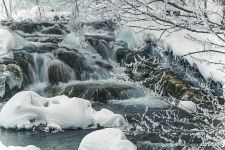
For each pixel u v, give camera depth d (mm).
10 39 16484
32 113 10508
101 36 18438
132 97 13258
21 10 23984
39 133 9977
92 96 13391
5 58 15516
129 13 3717
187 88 12328
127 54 16516
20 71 15172
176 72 13414
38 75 15906
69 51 16703
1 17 24969
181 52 13109
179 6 3730
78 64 16391
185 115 6332
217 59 10680
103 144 7441
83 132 10031
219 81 10953
